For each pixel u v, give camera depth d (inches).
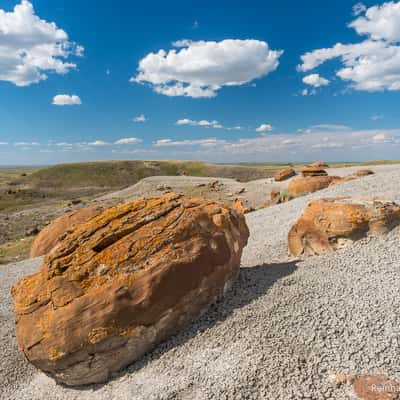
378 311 215.9
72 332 202.1
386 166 1625.2
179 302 231.5
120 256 231.0
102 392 207.5
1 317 380.8
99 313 205.9
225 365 193.6
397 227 329.1
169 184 2284.7
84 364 207.0
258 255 446.9
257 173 3875.5
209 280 250.8
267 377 179.6
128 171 4271.7
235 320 231.5
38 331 207.0
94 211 725.3
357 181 781.9
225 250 268.7
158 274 222.8
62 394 221.0
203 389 181.3
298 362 185.9
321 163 1523.1
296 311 231.0
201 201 297.9
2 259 853.2
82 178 3937.0
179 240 244.4
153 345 225.6
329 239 342.6
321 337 201.3
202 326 234.5
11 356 298.0
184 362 206.5
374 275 263.9
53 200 2684.5
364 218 325.1
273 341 204.5
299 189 1066.7
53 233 690.8
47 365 206.7
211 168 4284.0
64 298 213.0
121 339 210.2
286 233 505.0
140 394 192.1
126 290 214.1
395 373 167.3
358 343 191.9
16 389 259.1
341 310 223.8
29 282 235.0
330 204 361.1
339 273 279.9
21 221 1596.9
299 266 320.2
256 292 267.1
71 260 236.2
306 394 165.2
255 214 780.0
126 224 255.9
